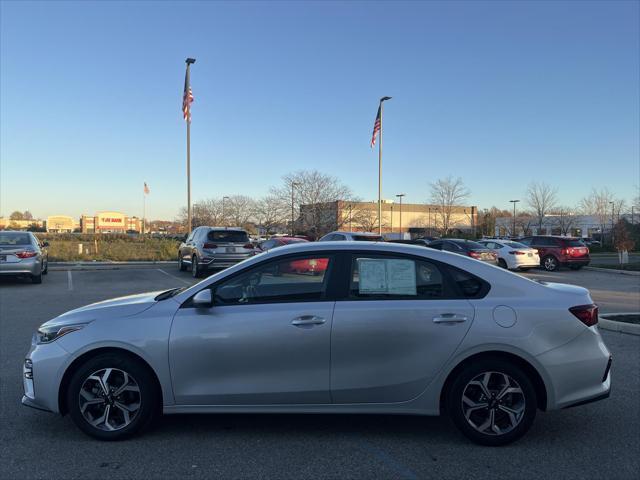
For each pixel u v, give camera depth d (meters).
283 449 3.95
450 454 3.88
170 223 122.25
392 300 4.06
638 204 45.00
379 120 30.83
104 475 3.50
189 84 25.70
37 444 4.00
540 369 3.95
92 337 4.02
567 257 22.55
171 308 4.12
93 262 25.12
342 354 3.97
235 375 4.01
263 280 4.18
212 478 3.47
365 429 4.38
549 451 3.94
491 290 4.12
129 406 4.07
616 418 4.66
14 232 15.22
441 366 3.96
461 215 75.25
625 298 12.91
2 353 6.73
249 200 58.66
